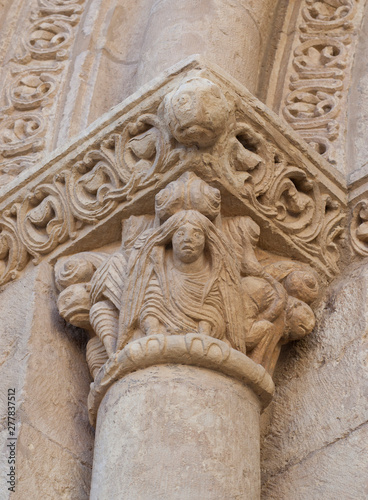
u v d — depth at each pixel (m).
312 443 3.02
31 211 3.57
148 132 3.23
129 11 4.52
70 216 3.44
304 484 2.94
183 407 2.70
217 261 2.97
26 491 2.84
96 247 3.42
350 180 3.55
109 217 3.32
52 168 3.53
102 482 2.66
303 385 3.21
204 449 2.63
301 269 3.31
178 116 3.00
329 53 4.21
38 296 3.37
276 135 3.32
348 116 3.88
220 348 2.81
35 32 4.51
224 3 4.01
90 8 4.52
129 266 3.03
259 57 4.11
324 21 4.35
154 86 3.28
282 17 4.40
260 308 3.10
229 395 2.79
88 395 3.07
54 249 3.50
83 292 3.21
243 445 2.72
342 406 3.03
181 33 3.85
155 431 2.66
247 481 2.66
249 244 3.18
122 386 2.82
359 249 3.43
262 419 3.20
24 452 2.91
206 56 3.75
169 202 3.03
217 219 3.08
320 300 3.41
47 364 3.20
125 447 2.66
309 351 3.28
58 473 2.94
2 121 4.12
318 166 3.46
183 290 2.91
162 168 3.16
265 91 4.11
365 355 3.09
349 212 3.52
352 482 2.83
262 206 3.24
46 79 4.23
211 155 3.09
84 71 4.19
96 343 3.13
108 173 3.34
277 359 3.30
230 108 3.17
